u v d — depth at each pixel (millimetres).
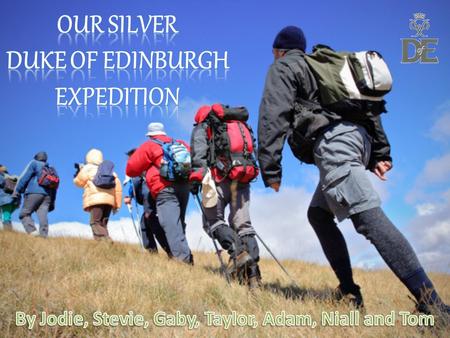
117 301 3646
